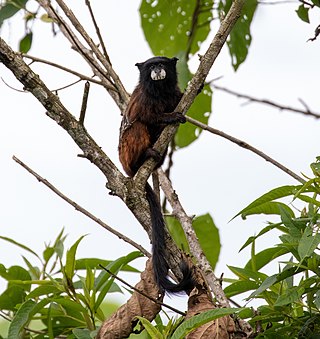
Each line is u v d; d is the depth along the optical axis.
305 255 6.91
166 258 8.27
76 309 8.73
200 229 12.73
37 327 10.59
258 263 8.38
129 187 8.32
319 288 7.65
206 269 8.66
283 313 7.87
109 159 8.29
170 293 8.05
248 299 7.47
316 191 7.71
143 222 8.37
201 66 9.38
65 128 8.18
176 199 9.85
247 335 7.68
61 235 9.49
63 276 8.61
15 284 9.35
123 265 8.62
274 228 8.25
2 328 10.57
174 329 7.40
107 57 11.02
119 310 8.10
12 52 8.09
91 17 10.86
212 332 7.43
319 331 7.69
